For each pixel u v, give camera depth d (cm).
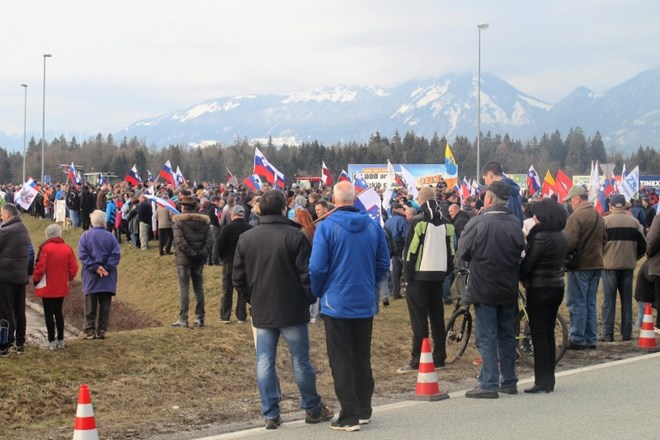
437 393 987
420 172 5488
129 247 3127
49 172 11469
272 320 852
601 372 1124
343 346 837
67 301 2603
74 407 1023
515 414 873
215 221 2528
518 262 977
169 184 3538
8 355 1161
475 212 1822
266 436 816
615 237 1405
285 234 857
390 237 1870
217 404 1041
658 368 1144
